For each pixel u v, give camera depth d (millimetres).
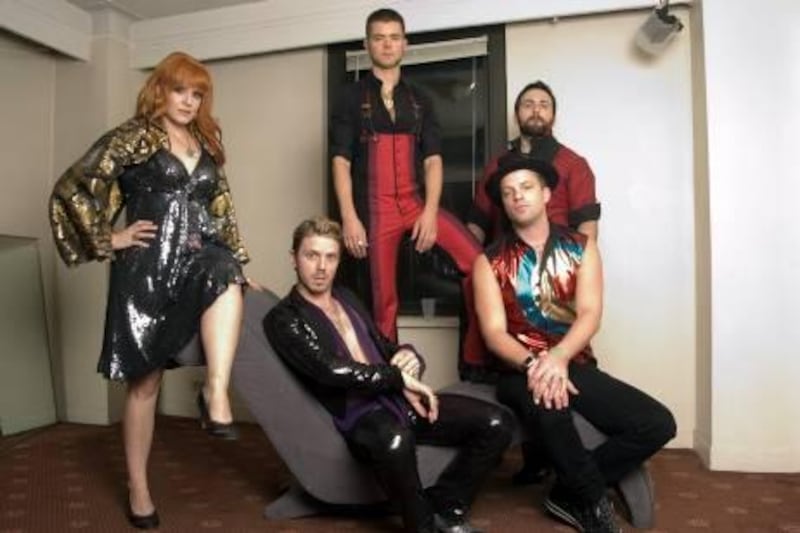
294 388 2006
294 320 1961
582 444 1979
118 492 2426
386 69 2670
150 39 3844
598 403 2008
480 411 1963
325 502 2117
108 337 1923
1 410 3344
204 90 2055
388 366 1973
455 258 2693
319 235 2008
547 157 2836
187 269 1939
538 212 2172
